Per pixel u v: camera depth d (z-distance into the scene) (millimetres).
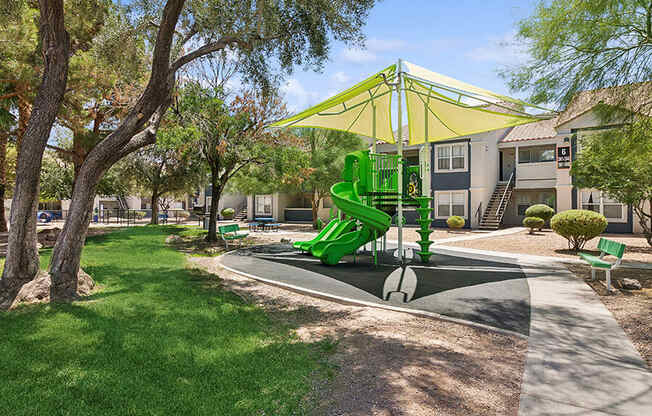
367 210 9500
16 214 5859
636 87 6543
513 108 8500
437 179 24438
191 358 3609
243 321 4918
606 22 6574
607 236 17328
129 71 9867
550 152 24234
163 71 6340
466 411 2814
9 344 3848
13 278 5812
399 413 2764
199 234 19422
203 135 13172
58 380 3098
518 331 4703
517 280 7922
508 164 26422
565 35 6891
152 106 6363
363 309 5902
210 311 5266
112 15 8844
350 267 9680
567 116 8234
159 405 2748
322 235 12930
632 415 2768
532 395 3074
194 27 8023
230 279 8219
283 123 11531
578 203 20281
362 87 9688
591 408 2871
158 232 18594
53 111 6055
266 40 7918
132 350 3752
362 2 7672
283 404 2828
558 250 12750
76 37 10211
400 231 10367
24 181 5887
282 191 26266
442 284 7582
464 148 23469
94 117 13891
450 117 12023
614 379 3369
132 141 6410
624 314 5352
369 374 3430
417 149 25859
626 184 11023
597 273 8523
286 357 3709
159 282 7156
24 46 9094
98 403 2771
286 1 7668
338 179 21266
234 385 3088
